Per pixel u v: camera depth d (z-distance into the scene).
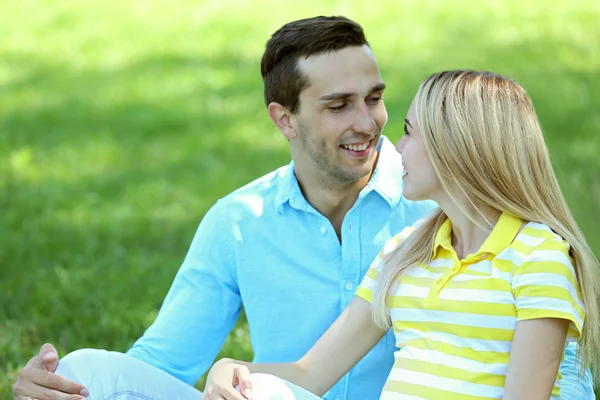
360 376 3.89
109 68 13.03
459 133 3.34
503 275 3.29
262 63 4.03
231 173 9.05
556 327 3.18
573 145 9.10
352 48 3.85
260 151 9.70
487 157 3.34
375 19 14.21
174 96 11.65
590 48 12.15
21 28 15.21
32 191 8.65
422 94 3.44
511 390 3.18
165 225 7.86
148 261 6.98
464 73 3.46
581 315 3.19
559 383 3.68
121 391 3.62
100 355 3.65
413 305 3.45
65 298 6.29
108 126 10.66
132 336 5.73
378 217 3.95
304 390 3.40
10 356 5.46
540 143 3.40
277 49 3.93
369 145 3.87
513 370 3.19
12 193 8.57
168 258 7.08
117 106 11.38
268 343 4.00
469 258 3.37
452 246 3.50
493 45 12.59
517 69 11.55
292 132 3.95
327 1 15.52
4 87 12.38
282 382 3.38
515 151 3.35
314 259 3.94
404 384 3.37
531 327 3.19
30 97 11.89
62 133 10.41
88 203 8.35
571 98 10.43
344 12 14.73
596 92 10.62
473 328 3.29
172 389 3.72
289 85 3.89
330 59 3.81
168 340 4.01
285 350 3.98
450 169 3.36
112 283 6.54
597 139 9.28
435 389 3.30
